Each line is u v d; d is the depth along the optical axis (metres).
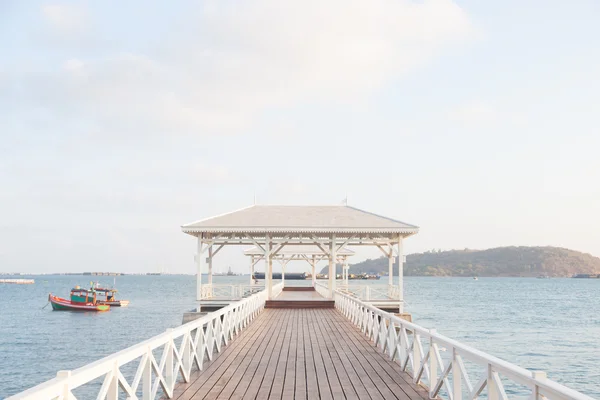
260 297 21.86
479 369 20.08
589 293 94.00
